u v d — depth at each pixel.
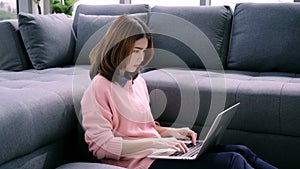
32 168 1.62
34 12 3.79
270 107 2.01
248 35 2.78
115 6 3.17
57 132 1.76
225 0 3.47
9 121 1.45
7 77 2.39
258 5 2.84
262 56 2.71
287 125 1.99
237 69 2.82
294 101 1.96
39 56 2.74
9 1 3.66
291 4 2.77
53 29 2.85
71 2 3.53
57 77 2.33
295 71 2.67
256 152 2.09
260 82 2.16
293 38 2.66
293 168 2.03
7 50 2.76
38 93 1.74
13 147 1.46
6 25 2.77
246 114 2.06
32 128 1.57
